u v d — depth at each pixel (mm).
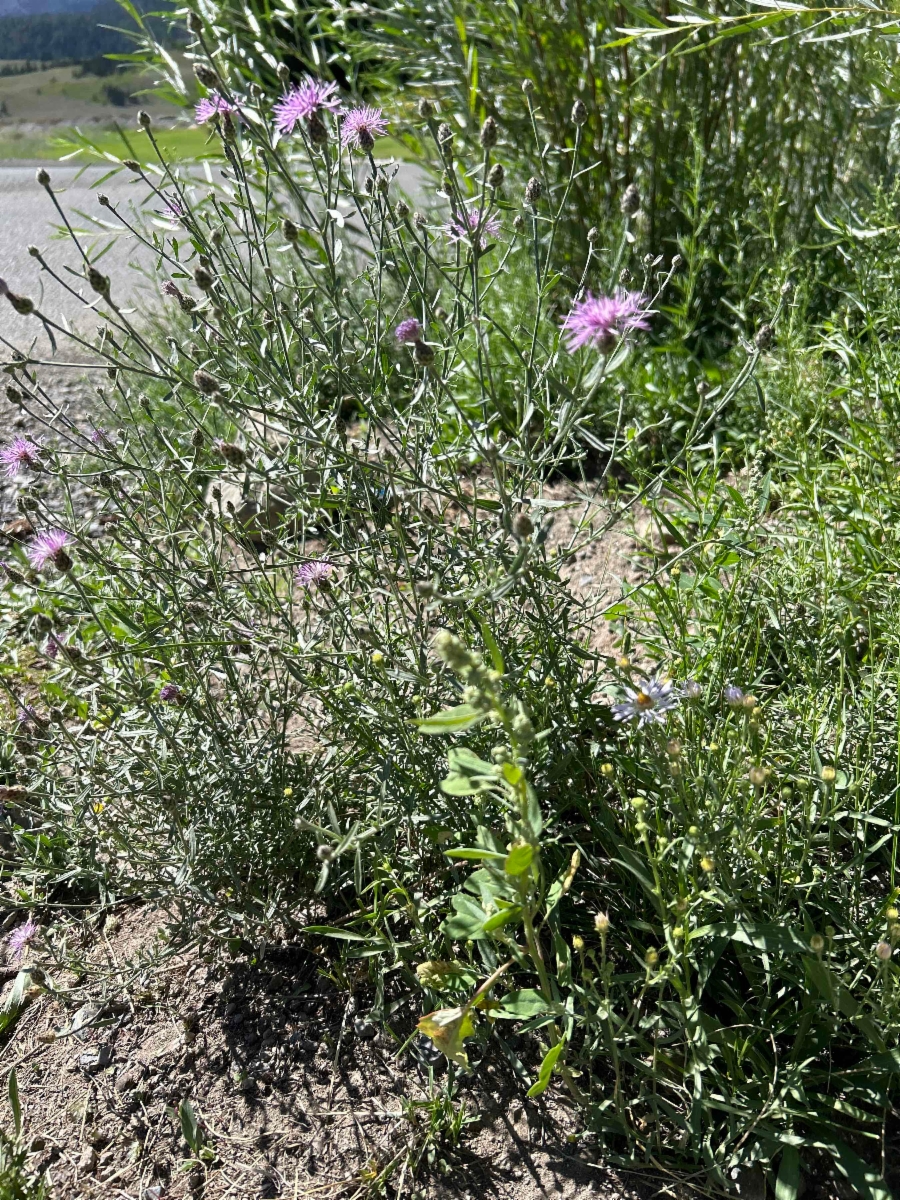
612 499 3762
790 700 2312
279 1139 2023
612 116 4762
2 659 3375
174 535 2381
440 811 2242
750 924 1846
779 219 4746
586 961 2143
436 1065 2096
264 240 2408
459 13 4512
